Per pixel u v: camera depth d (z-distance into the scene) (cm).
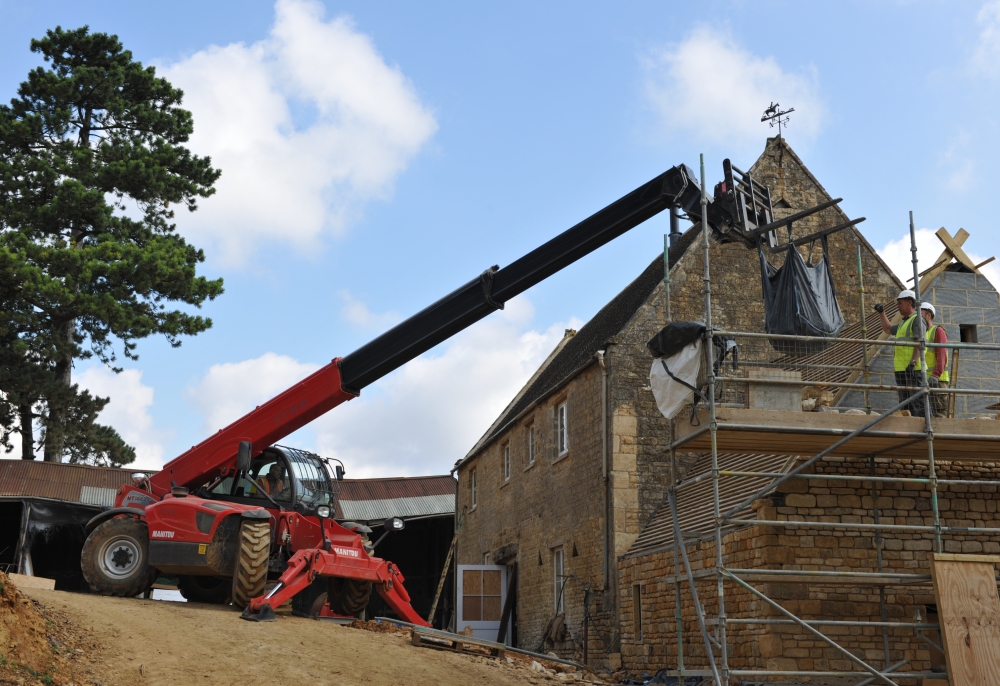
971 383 1389
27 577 1230
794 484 1229
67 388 2884
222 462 1337
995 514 1253
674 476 1120
